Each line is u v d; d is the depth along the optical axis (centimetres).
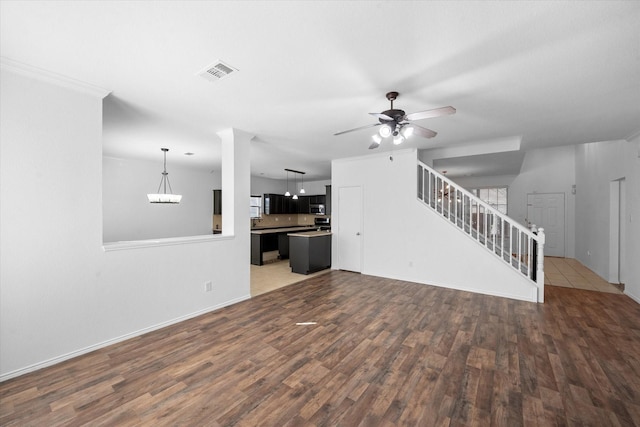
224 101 288
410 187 506
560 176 758
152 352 252
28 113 221
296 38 183
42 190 228
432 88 257
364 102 291
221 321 324
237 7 153
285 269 623
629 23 165
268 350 255
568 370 220
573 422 167
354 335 285
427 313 346
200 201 789
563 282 495
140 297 291
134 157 605
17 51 197
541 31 175
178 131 398
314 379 211
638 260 385
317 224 941
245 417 172
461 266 454
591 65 215
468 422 167
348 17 162
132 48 195
